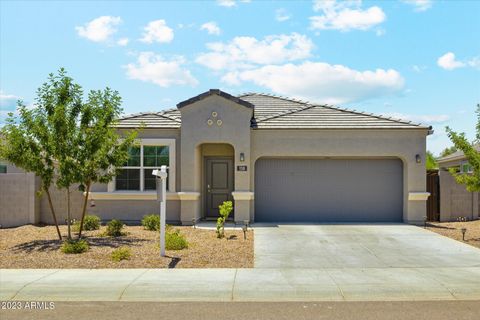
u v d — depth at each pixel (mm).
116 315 7867
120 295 9047
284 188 18797
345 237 15203
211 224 18109
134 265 11336
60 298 8930
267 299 8828
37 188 18531
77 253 12516
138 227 17266
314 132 18266
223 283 9758
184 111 18047
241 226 17484
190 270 10859
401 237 15250
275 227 17141
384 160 18812
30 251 12844
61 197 18781
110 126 15141
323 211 18797
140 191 18312
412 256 12594
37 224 18500
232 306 8398
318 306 8391
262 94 22719
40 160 13750
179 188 18297
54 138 13609
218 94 17953
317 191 18812
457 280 10039
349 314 7906
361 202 18781
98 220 17031
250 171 18203
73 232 16062
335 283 9797
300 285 9648
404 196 18516
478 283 9797
